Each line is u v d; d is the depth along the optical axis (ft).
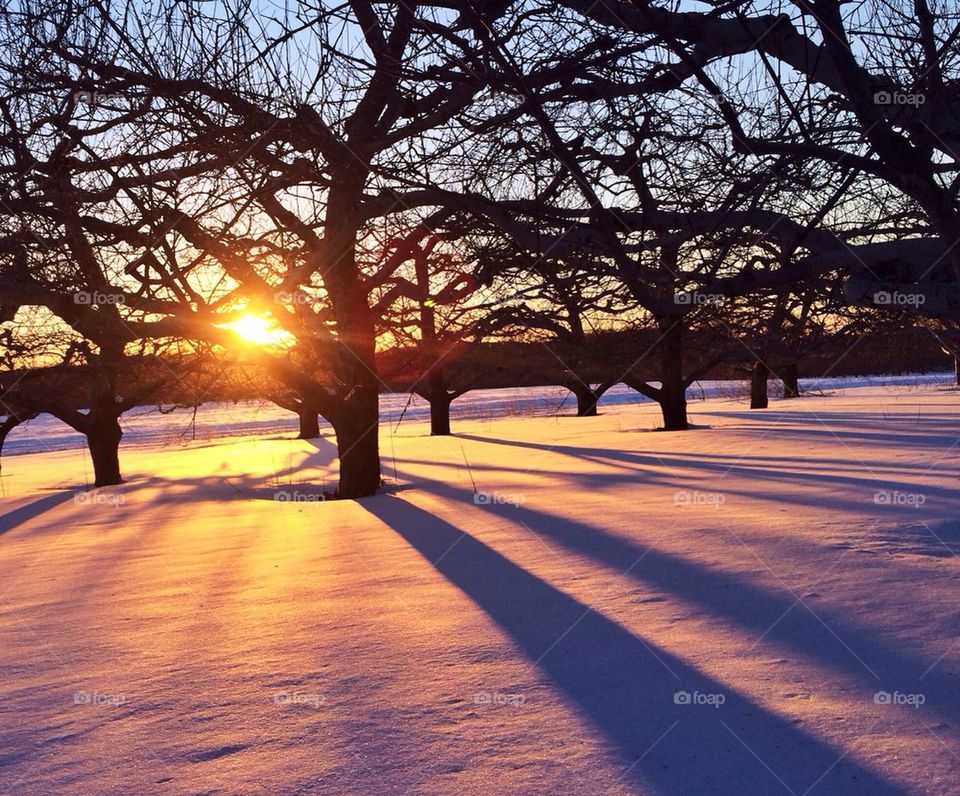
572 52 12.09
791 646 16.20
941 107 11.62
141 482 69.31
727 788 10.74
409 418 161.79
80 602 22.77
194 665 16.63
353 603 20.90
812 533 27.30
